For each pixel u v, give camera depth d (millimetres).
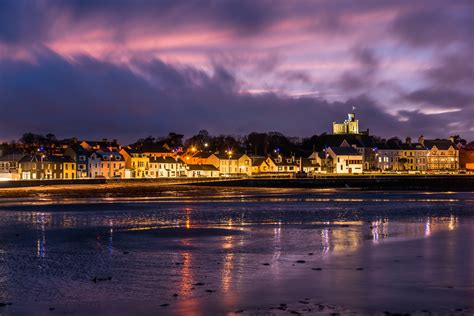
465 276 33125
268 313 26094
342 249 43688
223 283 31828
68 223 64812
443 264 36875
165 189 147750
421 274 33719
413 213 78438
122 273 34781
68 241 49438
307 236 52094
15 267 36906
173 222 66062
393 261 38094
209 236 52656
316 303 27562
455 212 80125
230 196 126125
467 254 40844
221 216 73875
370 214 76875
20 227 60531
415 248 43906
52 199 113062
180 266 36938
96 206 92000
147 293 29781
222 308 26938
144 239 50750
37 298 29016
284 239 50031
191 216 73938
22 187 136125
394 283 31406
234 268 36094
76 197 120500
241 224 63531
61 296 29391
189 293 29688
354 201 108250
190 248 45000
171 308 27047
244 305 27359
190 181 167375
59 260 39531
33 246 46500
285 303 27641
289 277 33156
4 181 136125
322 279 32562
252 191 149625
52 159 182625
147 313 26359
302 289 30250
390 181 192750
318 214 76875
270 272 34656
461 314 25531
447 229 57000
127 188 142250
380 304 27219
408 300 27859
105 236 52906
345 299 28203
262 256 40656
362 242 47656
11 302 28344
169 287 31016
